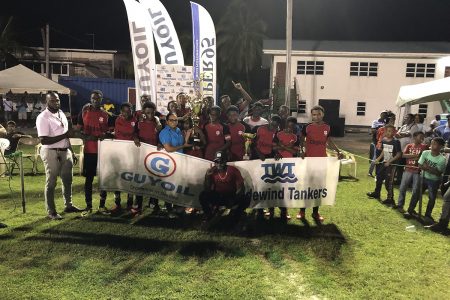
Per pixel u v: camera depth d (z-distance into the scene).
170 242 5.44
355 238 5.82
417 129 9.97
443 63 26.95
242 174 6.30
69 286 4.18
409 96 10.37
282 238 5.72
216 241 5.53
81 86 25.20
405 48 28.69
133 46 8.88
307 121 28.81
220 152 5.94
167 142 6.25
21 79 20.08
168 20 9.73
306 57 28.25
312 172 6.43
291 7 14.93
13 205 7.00
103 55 39.00
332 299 4.09
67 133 6.21
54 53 37.84
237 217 6.25
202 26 9.55
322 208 7.41
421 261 5.04
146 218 6.46
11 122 9.65
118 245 5.27
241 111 9.45
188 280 4.39
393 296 4.18
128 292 4.09
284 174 6.39
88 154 6.42
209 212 6.17
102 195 6.62
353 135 25.64
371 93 28.14
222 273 4.58
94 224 6.07
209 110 6.76
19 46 34.41
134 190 6.46
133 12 8.80
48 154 6.03
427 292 4.26
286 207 6.49
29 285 4.17
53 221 6.14
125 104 6.52
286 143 6.40
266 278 4.50
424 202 8.22
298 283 4.40
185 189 6.37
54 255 4.91
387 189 7.95
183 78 9.49
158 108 9.40
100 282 4.27
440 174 6.70
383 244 5.61
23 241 5.30
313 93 28.59
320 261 4.98
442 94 9.71
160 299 3.98
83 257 4.88
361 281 4.47
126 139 6.54
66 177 6.40
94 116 6.49
